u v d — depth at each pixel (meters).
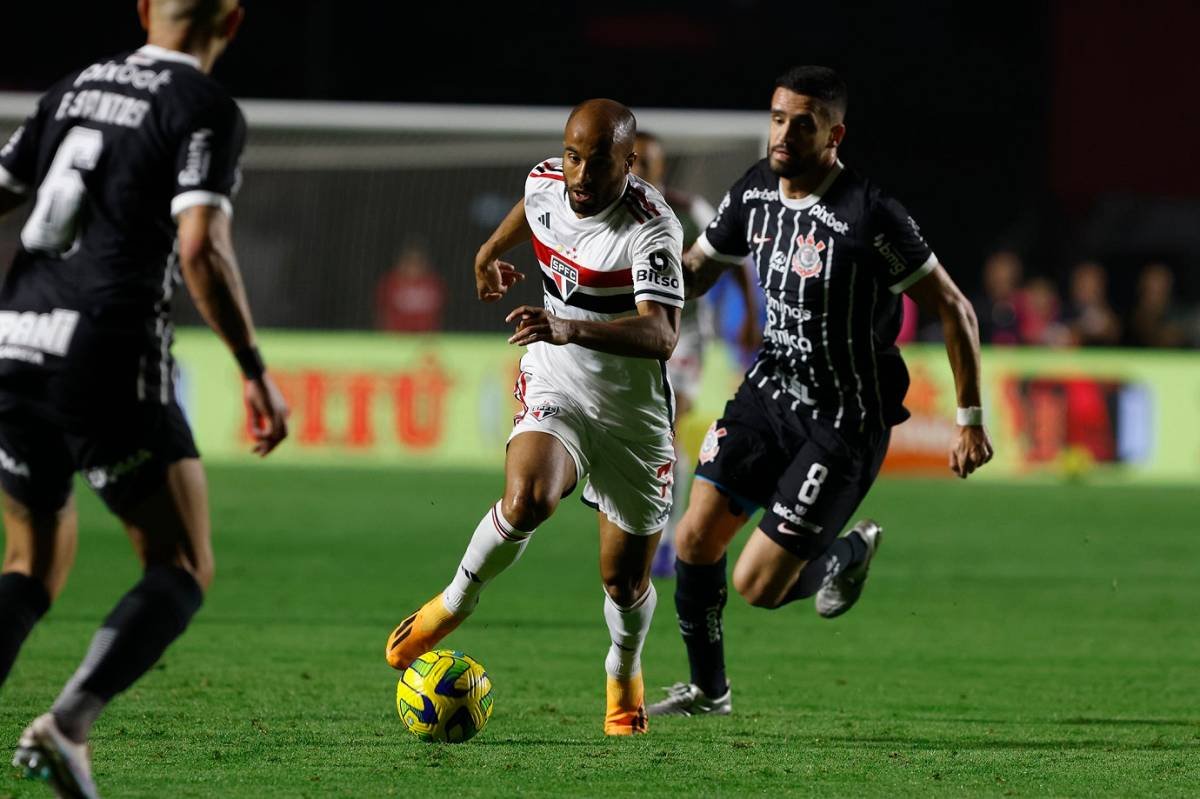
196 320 60.38
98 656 12.88
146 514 13.56
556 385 17.97
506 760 16.41
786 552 20.09
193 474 13.72
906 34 96.81
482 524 17.38
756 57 95.75
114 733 17.42
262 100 93.00
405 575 33.38
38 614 13.84
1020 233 88.06
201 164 13.11
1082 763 16.89
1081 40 85.38
